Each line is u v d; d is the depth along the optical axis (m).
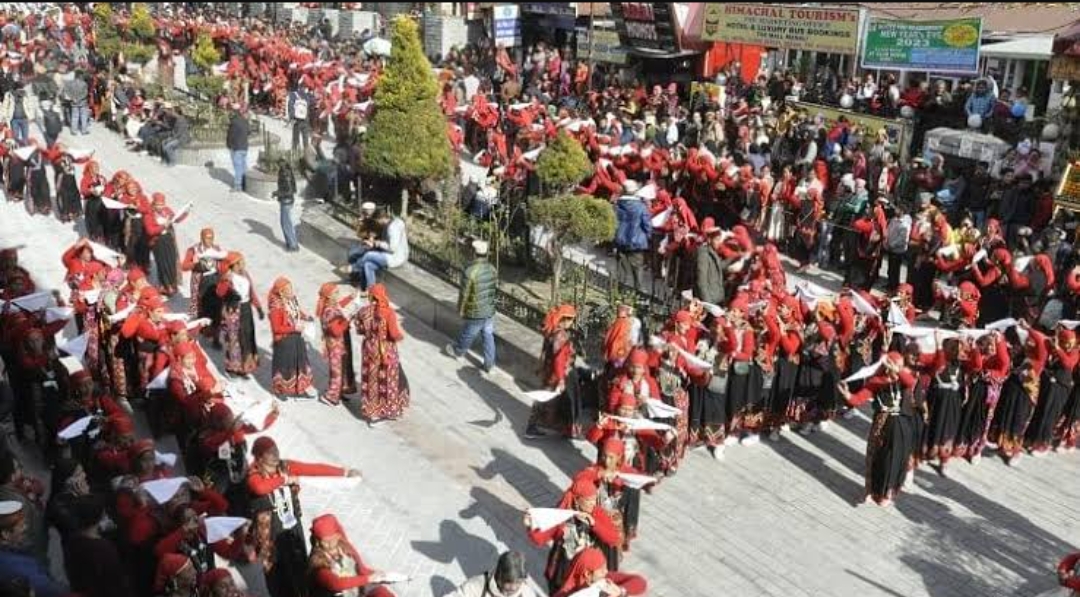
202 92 29.61
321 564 7.40
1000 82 25.34
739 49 29.81
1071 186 17.67
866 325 12.73
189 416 10.02
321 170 20.73
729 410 11.95
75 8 47.97
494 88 32.88
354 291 12.82
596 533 8.20
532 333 14.12
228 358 13.16
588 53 30.53
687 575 9.62
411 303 15.94
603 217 14.07
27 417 11.42
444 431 12.31
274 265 17.97
